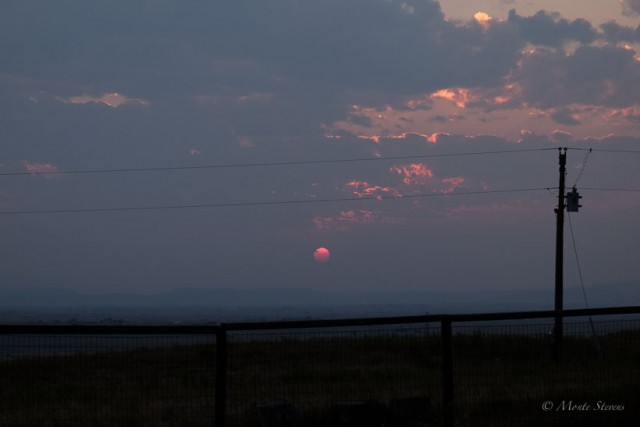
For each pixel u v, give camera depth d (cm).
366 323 1355
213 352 2670
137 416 1605
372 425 1494
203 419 1628
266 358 2533
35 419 1521
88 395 1712
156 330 1262
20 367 1562
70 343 1398
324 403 1591
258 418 1510
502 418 1541
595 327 2039
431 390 1722
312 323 1327
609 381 1672
